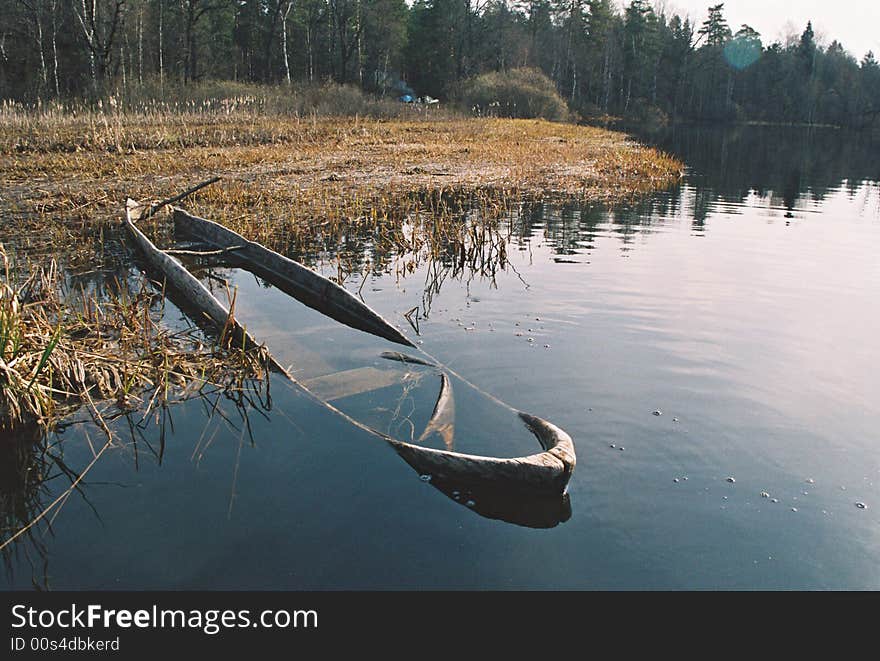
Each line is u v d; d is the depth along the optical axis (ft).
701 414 13.35
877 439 12.52
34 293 18.45
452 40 183.11
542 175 50.67
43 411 12.71
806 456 11.91
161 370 14.37
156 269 22.74
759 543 9.60
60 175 38.63
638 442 12.25
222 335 16.15
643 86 232.53
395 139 65.82
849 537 9.78
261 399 13.70
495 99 121.39
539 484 10.39
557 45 207.51
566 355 16.30
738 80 248.52
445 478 10.82
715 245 29.71
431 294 21.22
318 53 173.06
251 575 8.67
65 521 9.70
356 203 35.58
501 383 14.64
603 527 9.87
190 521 9.71
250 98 79.56
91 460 11.37
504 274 23.77
